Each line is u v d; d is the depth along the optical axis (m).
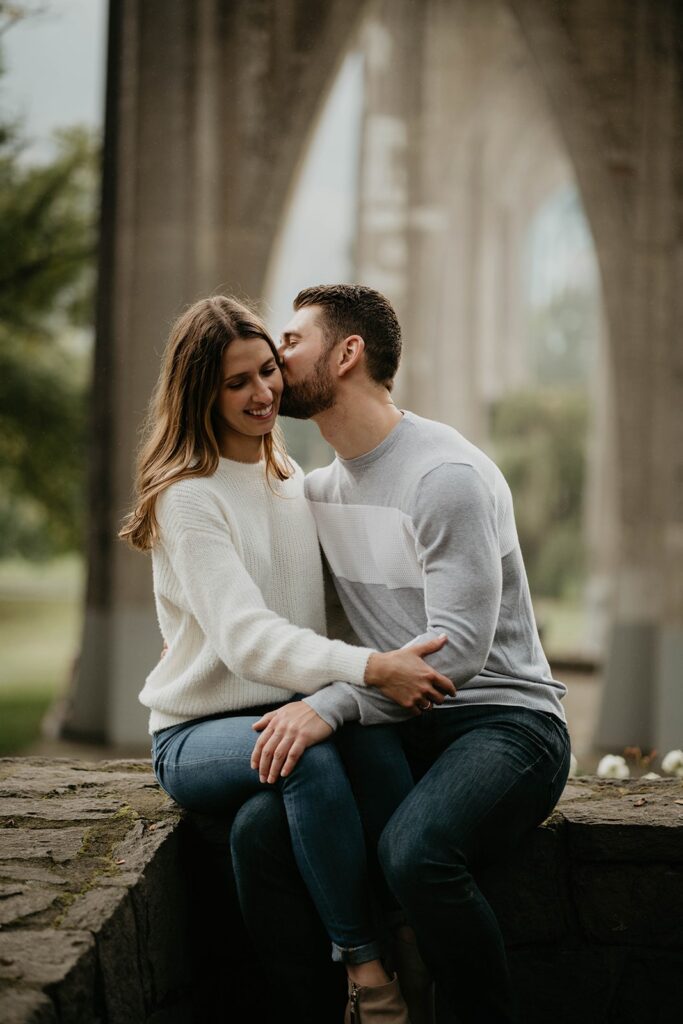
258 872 2.08
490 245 24.34
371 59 12.81
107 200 9.65
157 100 9.56
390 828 2.01
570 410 23.12
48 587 26.70
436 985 2.30
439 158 12.82
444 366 20.25
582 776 2.72
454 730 2.17
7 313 13.63
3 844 2.10
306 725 2.04
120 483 9.52
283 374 2.35
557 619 21.14
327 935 2.16
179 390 2.26
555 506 22.98
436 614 2.11
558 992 2.29
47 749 9.09
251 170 9.60
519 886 2.26
